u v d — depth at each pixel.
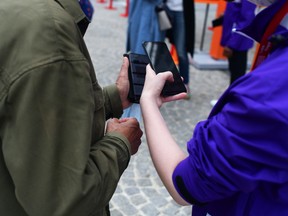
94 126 1.09
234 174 0.85
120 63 5.64
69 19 0.94
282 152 0.81
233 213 1.03
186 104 4.46
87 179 0.93
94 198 0.96
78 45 0.97
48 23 0.89
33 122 0.88
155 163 1.08
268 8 0.93
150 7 4.16
